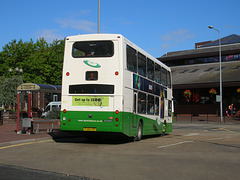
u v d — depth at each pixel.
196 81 44.94
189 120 40.94
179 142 14.39
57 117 26.55
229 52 50.84
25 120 16.56
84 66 12.95
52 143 13.55
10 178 6.60
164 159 9.15
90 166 7.95
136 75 14.19
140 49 14.98
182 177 6.77
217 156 9.89
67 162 8.52
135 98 13.99
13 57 48.84
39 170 7.45
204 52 53.12
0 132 17.45
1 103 43.66
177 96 49.28
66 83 13.09
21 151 10.74
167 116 19.61
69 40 13.25
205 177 6.78
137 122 14.24
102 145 12.96
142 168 7.73
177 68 55.91
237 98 44.97
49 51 50.41
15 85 43.72
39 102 62.62
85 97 12.83
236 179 6.61
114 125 12.48
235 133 21.16
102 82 12.70
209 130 24.92
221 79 40.62
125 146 12.60
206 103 46.97
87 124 12.74
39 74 49.28
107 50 12.82
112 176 6.84
